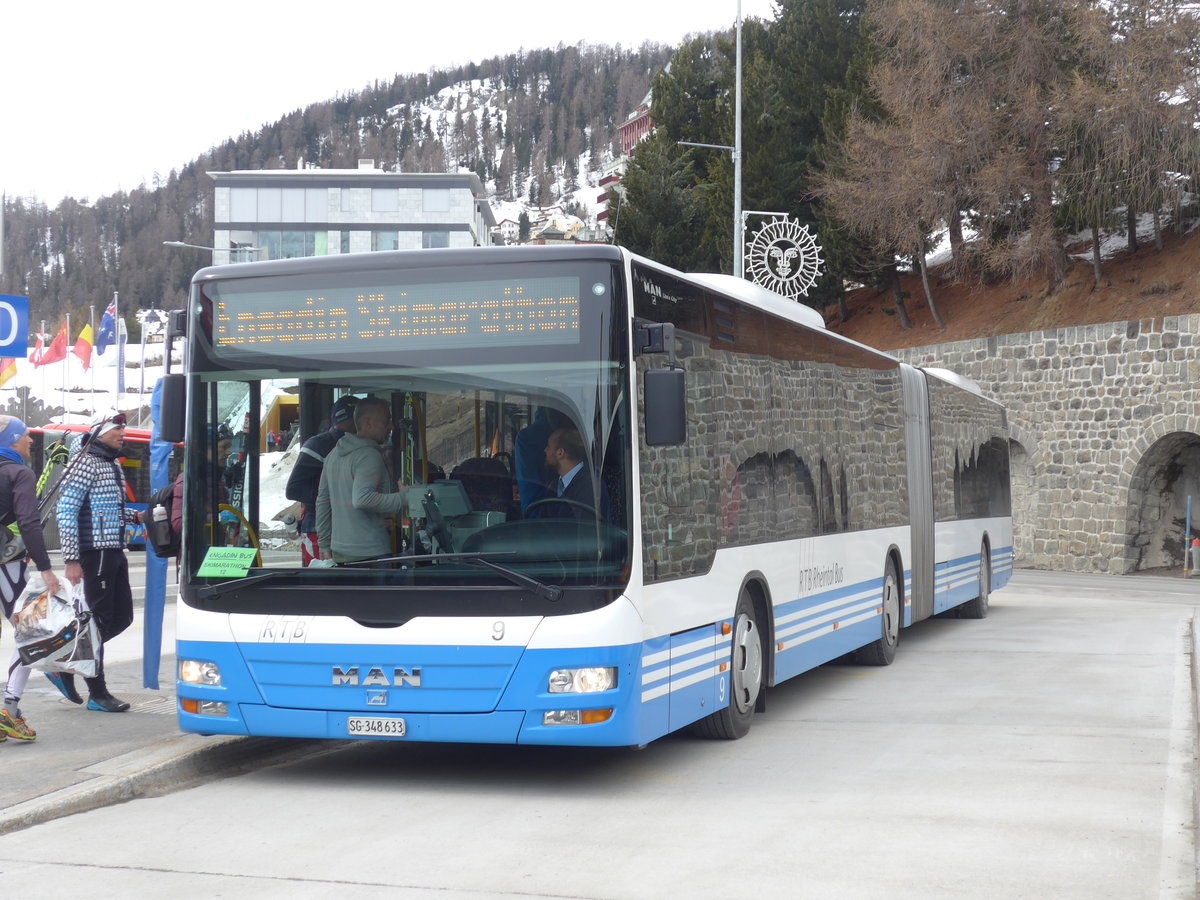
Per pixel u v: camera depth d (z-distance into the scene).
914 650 14.87
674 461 7.78
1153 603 22.30
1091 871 5.74
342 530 7.32
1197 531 32.94
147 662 10.20
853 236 43.38
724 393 8.74
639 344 7.30
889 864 5.86
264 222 92.25
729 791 7.47
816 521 10.85
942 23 37.31
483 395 7.25
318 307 7.54
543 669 6.95
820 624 10.91
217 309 7.71
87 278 173.75
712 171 50.47
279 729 7.34
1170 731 9.40
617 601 7.01
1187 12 32.28
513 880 5.59
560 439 7.13
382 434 7.36
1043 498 34.53
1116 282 36.34
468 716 7.04
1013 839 6.32
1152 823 6.65
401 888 5.47
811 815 6.85
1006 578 21.39
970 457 18.45
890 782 7.69
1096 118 33.75
